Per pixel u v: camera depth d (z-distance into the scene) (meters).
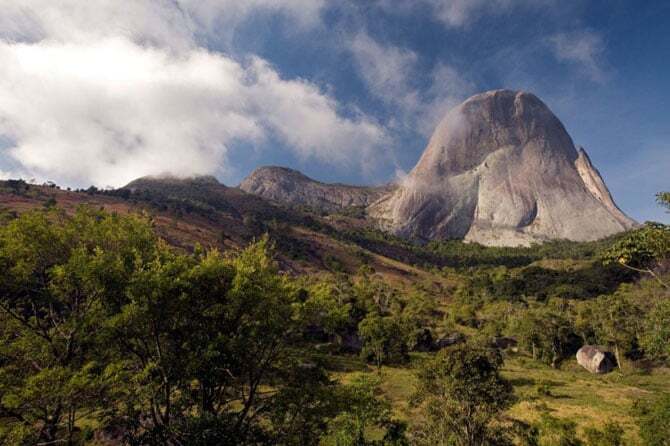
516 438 28.95
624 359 67.81
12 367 14.34
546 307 107.75
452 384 24.44
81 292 16.05
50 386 12.28
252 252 17.77
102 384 13.38
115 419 15.16
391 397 41.00
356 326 68.62
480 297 134.62
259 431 15.85
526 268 162.62
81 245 16.44
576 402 43.19
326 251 182.25
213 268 16.20
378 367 55.31
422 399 26.72
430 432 24.41
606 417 36.84
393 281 158.38
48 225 16.09
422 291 139.25
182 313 15.94
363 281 123.44
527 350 80.94
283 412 16.67
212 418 13.94
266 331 16.81
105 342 15.44
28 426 13.97
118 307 15.69
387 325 59.75
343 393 17.58
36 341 15.24
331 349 61.41
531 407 40.28
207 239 134.75
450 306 120.44
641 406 29.05
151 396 14.78
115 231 17.19
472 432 23.98
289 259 151.62
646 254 21.95
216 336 16.11
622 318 74.62
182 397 16.64
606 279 126.25
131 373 14.77
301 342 19.84
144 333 15.25
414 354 69.56
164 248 18.55
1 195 125.31
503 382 25.95
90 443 20.25
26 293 16.83
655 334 21.59
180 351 16.06
